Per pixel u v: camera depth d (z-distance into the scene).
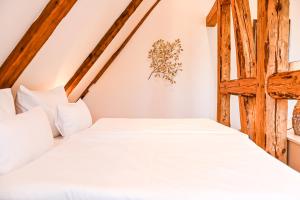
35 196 0.93
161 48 4.22
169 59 4.25
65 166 1.18
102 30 2.68
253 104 2.34
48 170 1.12
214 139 1.80
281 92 1.60
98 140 1.77
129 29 3.77
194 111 4.30
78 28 2.03
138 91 4.29
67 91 2.90
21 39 1.41
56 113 2.07
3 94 1.44
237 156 1.37
